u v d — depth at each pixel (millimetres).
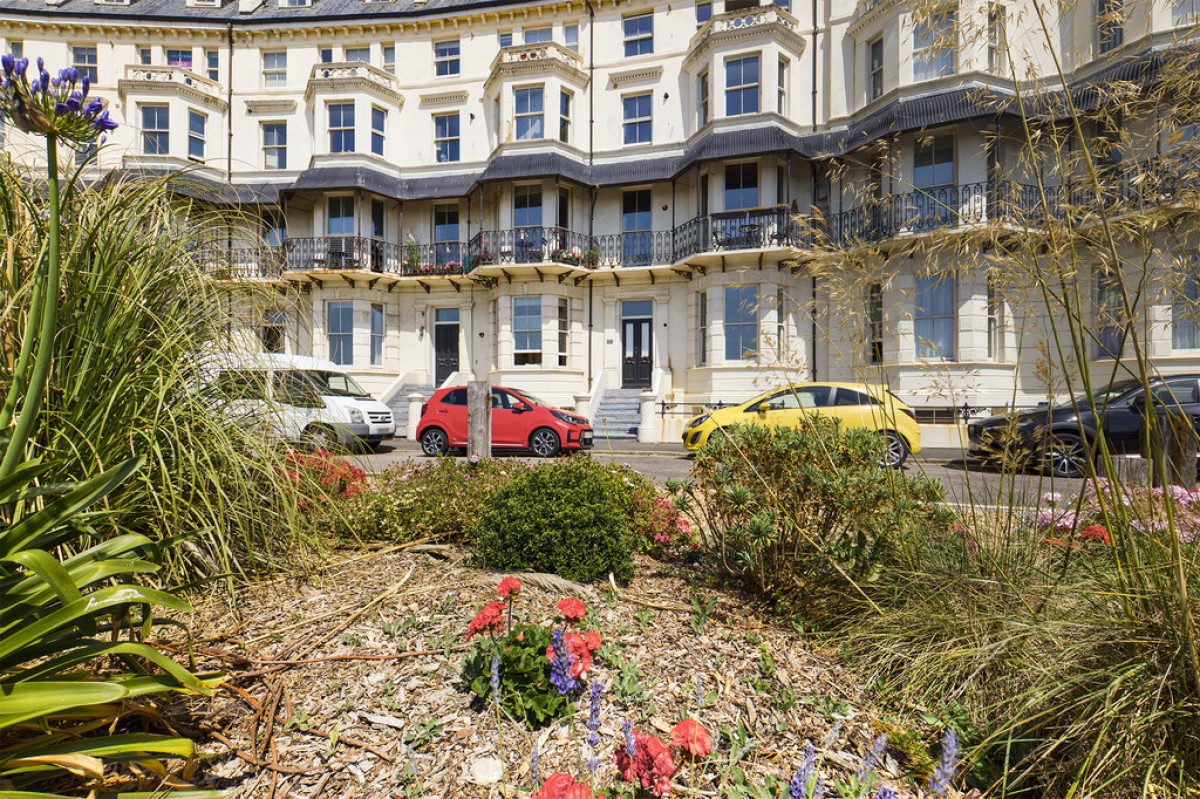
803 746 1997
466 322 19391
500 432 11773
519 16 19156
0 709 1295
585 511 3293
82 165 2566
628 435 15953
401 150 19703
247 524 3152
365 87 18625
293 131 19625
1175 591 1997
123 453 2645
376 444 12484
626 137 18531
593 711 1591
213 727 1962
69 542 2322
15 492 1573
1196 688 1795
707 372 16500
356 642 2469
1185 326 11656
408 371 19484
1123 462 3053
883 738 1631
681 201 17953
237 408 3344
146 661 2170
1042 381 3004
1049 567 2809
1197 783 1780
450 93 19453
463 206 19516
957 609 2574
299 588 3062
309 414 3932
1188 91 2359
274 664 2291
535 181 17953
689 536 3822
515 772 1803
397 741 1924
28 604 1521
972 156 13523
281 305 3887
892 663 2514
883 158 3957
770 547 3041
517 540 3330
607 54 18672
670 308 17891
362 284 18688
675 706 2135
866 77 15703
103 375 2588
